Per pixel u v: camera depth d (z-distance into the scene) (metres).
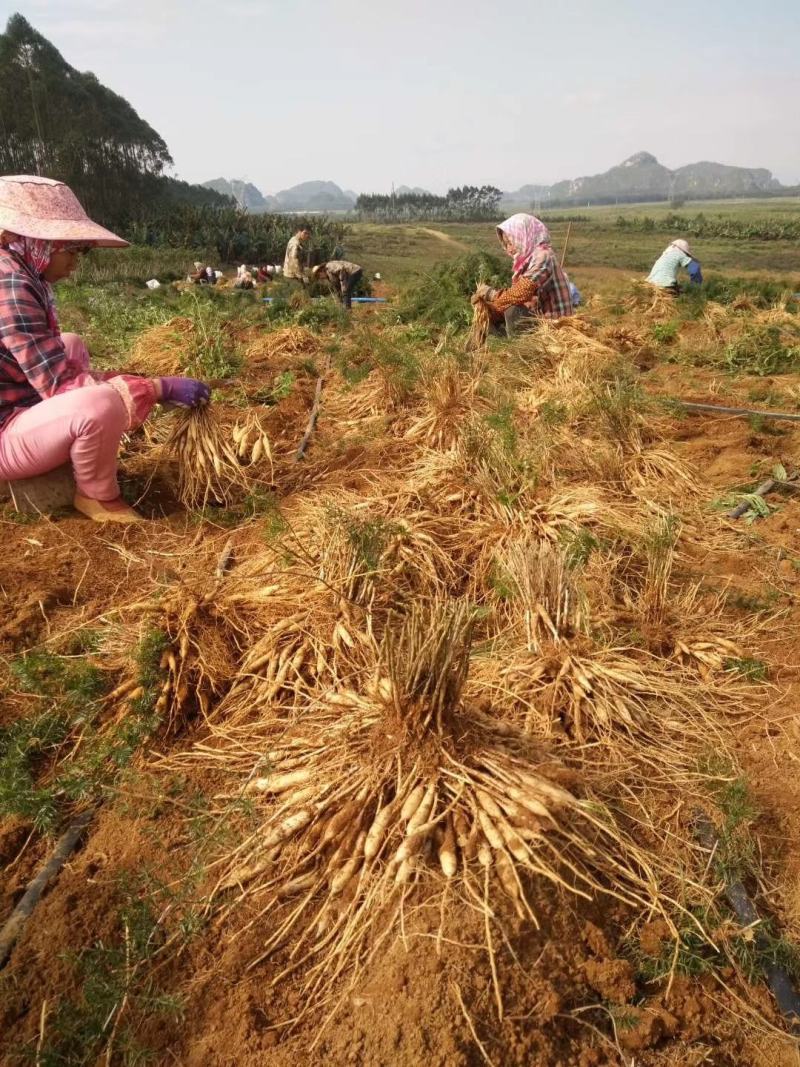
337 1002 1.96
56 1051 1.88
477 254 14.30
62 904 2.21
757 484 5.02
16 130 43.34
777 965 2.13
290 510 4.38
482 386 5.71
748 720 3.00
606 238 50.59
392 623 3.24
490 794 2.15
